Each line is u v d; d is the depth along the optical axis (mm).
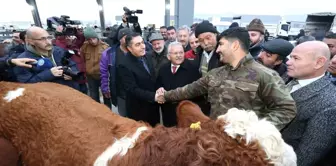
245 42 1473
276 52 2162
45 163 971
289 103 1386
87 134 915
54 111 1097
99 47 4246
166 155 600
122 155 712
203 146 578
